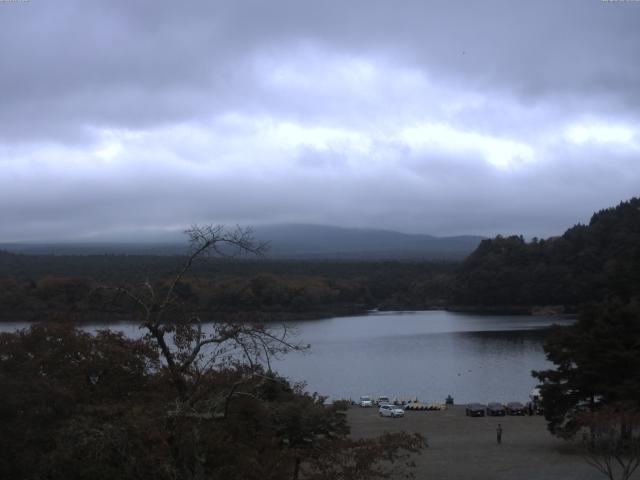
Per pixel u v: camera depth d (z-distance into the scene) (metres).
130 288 21.92
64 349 26.69
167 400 20.38
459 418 68.44
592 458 40.06
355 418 69.25
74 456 19.75
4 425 21.14
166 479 18.34
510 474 41.53
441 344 149.62
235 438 20.20
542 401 49.28
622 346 46.22
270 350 20.50
